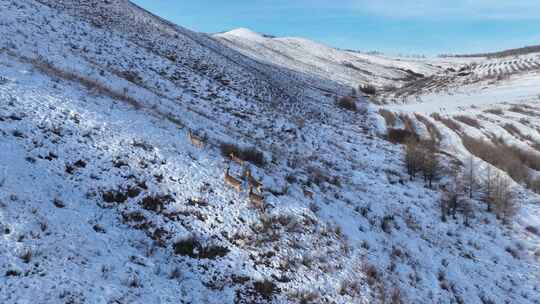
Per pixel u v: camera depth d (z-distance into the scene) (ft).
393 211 77.36
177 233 41.01
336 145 125.29
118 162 47.34
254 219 47.01
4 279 26.50
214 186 50.31
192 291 34.58
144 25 172.86
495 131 176.86
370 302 41.47
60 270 29.19
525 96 249.96
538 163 138.00
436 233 74.95
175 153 54.19
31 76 59.93
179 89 112.16
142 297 30.58
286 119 130.11
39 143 44.50
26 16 105.50
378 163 118.32
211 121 90.89
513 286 63.00
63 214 35.91
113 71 97.71
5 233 30.27
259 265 40.73
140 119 61.41
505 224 91.35
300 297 38.58
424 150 120.26
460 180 114.52
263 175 60.29
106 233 36.76
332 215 56.95
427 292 49.32
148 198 43.98
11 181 36.22
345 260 46.70
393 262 52.01
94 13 152.25
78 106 55.62
